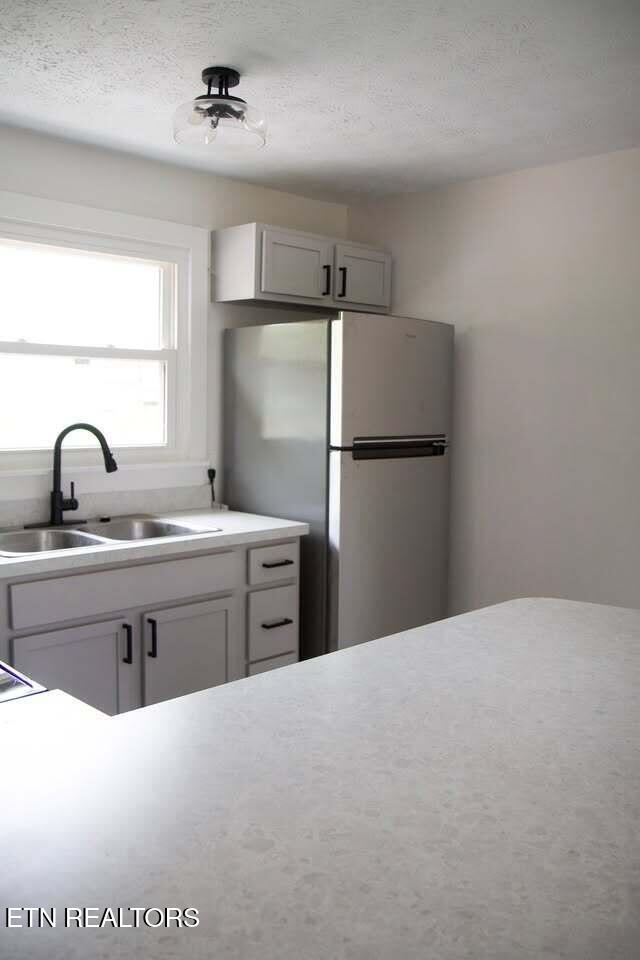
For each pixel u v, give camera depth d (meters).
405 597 3.52
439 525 3.66
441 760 1.05
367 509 3.31
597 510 3.37
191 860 0.81
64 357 3.21
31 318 3.13
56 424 3.24
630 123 2.89
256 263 3.40
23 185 3.04
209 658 2.97
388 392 3.36
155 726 1.16
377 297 3.90
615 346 3.28
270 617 3.14
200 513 3.51
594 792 0.97
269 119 2.86
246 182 3.73
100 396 3.36
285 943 0.69
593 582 3.39
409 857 0.82
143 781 0.98
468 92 2.59
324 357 3.22
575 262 3.37
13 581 2.44
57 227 3.13
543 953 0.68
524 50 2.27
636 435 3.24
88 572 2.61
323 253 3.64
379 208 4.06
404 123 2.90
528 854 0.83
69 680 2.59
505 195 3.57
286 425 3.40
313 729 1.15
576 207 3.35
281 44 2.23
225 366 3.70
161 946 0.69
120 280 3.40
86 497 3.27
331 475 3.24
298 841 0.85
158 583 2.79
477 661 1.46
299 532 3.18
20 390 3.13
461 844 0.85
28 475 3.10
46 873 0.79
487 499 3.72
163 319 3.54
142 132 3.02
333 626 3.26
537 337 3.51
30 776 1.00
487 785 0.98
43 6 2.01
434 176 3.61
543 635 1.63
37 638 2.50
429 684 1.34
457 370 3.80
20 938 0.69
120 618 2.71
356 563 3.29
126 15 2.06
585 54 2.29
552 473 3.50
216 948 0.68
